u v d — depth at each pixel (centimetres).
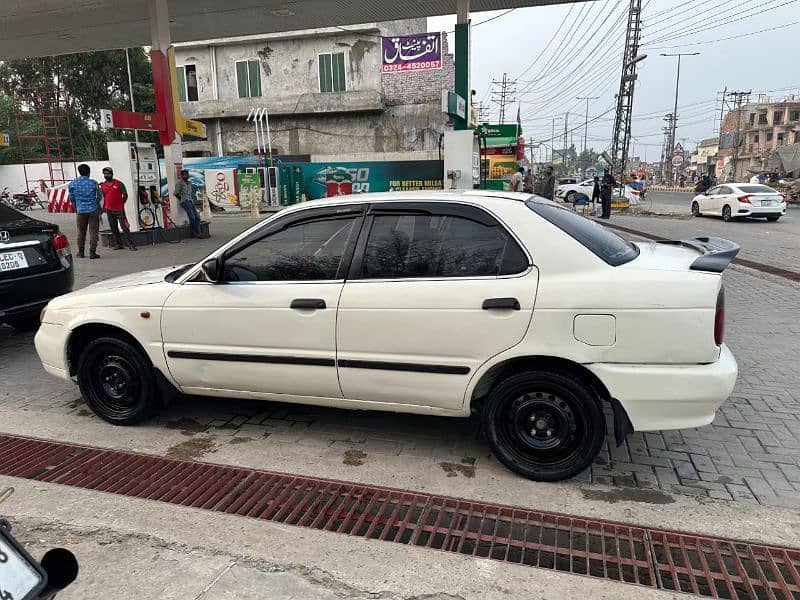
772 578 265
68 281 636
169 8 1491
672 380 312
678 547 287
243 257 392
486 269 341
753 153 7244
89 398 441
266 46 2952
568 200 3372
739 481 346
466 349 339
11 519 313
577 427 336
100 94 3700
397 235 362
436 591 254
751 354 570
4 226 588
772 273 992
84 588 259
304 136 2962
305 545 288
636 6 2791
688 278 313
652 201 3656
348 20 1647
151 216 1414
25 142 3731
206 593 255
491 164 2508
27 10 1454
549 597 250
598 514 314
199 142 3058
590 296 318
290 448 398
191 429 432
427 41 2145
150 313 406
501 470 363
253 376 391
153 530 302
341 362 365
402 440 408
